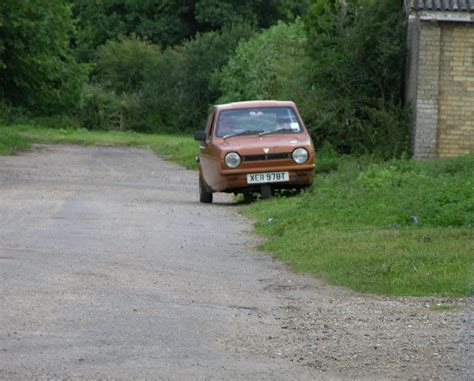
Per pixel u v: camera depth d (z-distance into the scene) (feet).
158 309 56.90
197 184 166.20
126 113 470.39
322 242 82.64
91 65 381.19
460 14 161.07
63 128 401.90
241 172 125.29
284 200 119.34
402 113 169.68
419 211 93.35
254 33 469.57
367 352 47.70
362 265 71.46
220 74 430.61
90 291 61.52
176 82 477.36
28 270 68.54
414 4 161.68
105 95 469.16
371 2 176.24
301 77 185.16
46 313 54.49
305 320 55.36
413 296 62.95
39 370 42.93
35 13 348.79
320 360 46.11
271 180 125.80
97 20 538.88
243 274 71.15
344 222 95.55
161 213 112.68
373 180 121.90
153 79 479.00
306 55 181.68
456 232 85.10
